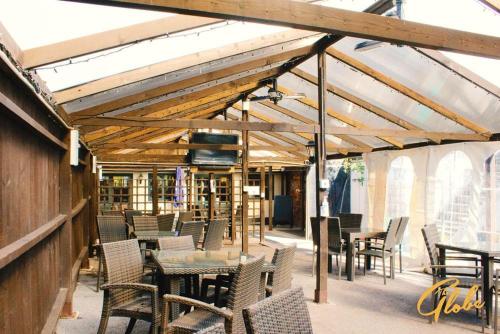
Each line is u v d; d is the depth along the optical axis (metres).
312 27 2.68
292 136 11.34
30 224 3.02
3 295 2.22
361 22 2.81
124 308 3.41
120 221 6.79
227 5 2.37
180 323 3.08
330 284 6.64
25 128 2.83
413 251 8.55
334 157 11.62
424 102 6.78
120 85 4.14
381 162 9.70
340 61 6.65
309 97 8.46
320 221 5.69
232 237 11.19
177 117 9.74
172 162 10.77
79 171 7.54
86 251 7.48
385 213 9.48
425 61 5.82
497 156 7.24
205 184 13.64
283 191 16.56
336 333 4.41
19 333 2.60
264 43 4.55
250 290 3.13
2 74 2.23
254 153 12.55
